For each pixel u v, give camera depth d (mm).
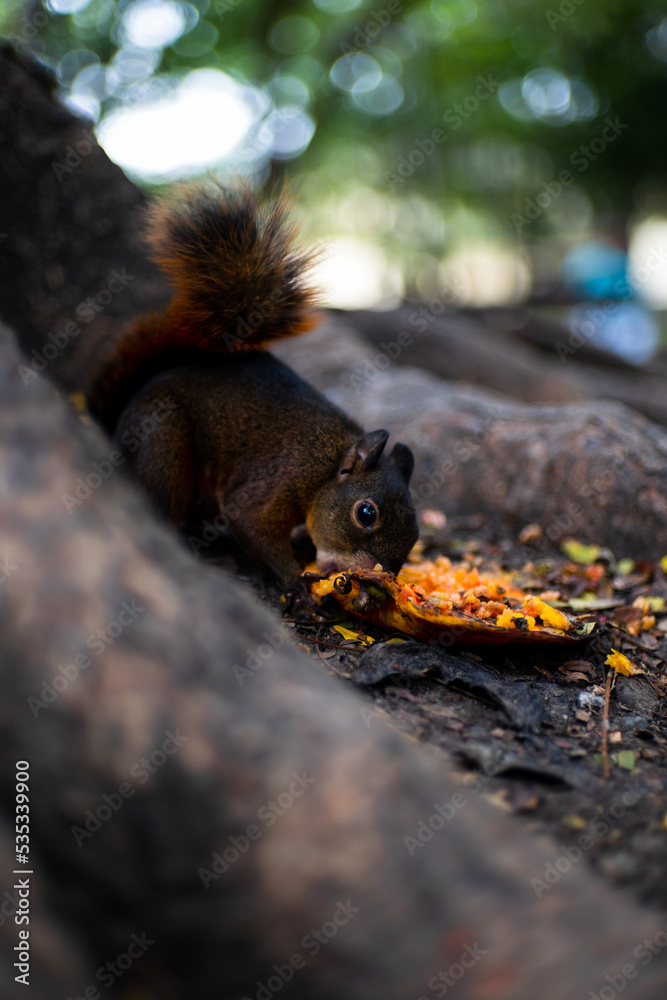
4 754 648
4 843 648
